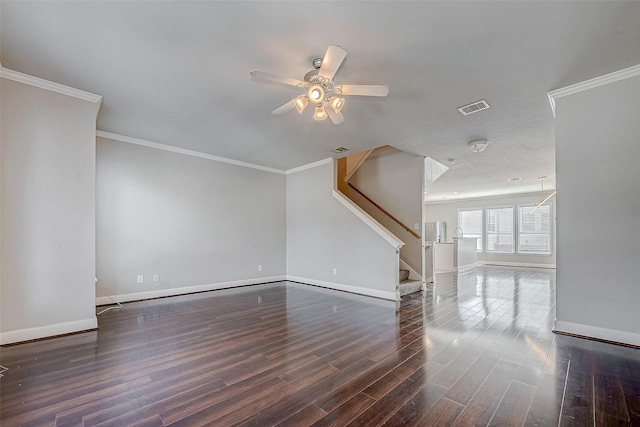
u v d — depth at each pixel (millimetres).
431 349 2582
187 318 3512
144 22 2014
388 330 3090
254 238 5914
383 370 2195
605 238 2689
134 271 4406
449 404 1760
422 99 3113
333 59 2072
